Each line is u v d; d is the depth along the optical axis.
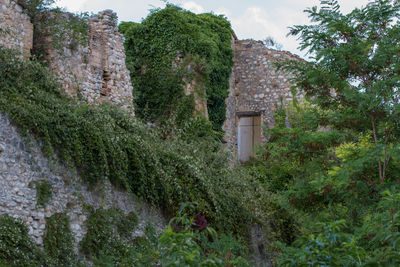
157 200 11.06
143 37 18.45
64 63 12.95
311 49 10.80
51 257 8.46
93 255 9.23
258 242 13.80
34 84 10.15
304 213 11.76
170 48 17.98
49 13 13.02
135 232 10.38
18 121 8.57
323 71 10.60
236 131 23.78
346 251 5.78
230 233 11.95
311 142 11.18
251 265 12.70
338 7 10.77
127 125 11.77
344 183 9.83
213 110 20.91
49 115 9.19
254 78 23.89
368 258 6.07
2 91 9.00
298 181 11.41
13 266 7.69
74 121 9.54
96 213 9.62
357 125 10.76
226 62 22.16
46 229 8.66
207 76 18.50
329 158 11.43
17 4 11.72
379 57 10.17
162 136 14.11
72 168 9.30
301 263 5.76
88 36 13.70
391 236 6.41
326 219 11.59
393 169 10.28
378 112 10.09
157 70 17.94
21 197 8.42
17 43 11.57
